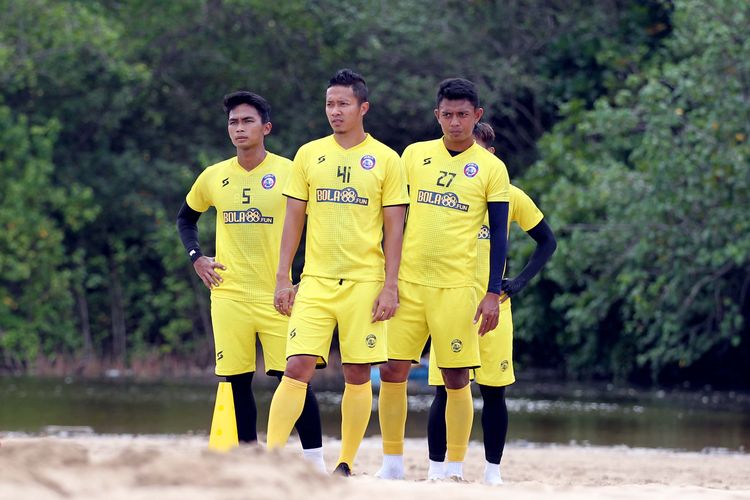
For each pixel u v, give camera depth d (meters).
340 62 90.62
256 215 28.20
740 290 72.62
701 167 66.50
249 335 28.44
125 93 88.38
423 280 27.25
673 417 63.72
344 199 25.64
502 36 92.94
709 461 45.91
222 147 94.38
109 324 94.38
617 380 83.62
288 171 28.64
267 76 90.75
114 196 90.94
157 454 18.70
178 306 91.62
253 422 28.80
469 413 28.31
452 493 19.03
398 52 88.50
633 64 84.06
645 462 45.06
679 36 72.06
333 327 25.81
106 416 59.94
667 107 68.50
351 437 26.11
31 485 16.36
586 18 90.44
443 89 27.14
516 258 73.19
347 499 17.56
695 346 71.94
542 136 87.50
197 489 16.89
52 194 85.25
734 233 66.12
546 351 91.94
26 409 62.66
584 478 39.41
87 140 93.81
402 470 28.12
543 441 53.38
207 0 91.38
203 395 72.56
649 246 67.94
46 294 87.38
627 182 69.62
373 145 26.08
